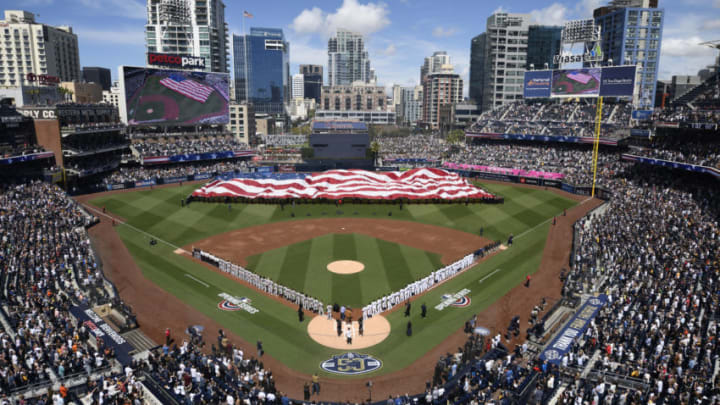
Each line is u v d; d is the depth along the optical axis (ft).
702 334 127.85
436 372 120.16
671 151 293.02
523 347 130.21
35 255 189.16
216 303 165.58
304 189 318.04
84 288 171.12
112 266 200.95
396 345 138.31
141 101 390.21
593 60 426.92
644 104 629.10
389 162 449.48
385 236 246.88
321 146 434.71
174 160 393.70
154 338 141.18
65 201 273.33
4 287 160.76
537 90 444.14
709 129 270.05
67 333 133.80
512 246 230.07
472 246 230.68
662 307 144.25
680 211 237.04
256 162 447.01
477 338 138.00
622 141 352.69
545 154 403.95
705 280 157.89
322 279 185.98
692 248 185.68
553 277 189.26
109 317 152.15
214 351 130.52
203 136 448.65
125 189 350.43
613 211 258.78
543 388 111.14
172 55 415.85
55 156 318.86
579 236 233.96
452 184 325.01
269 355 132.46
